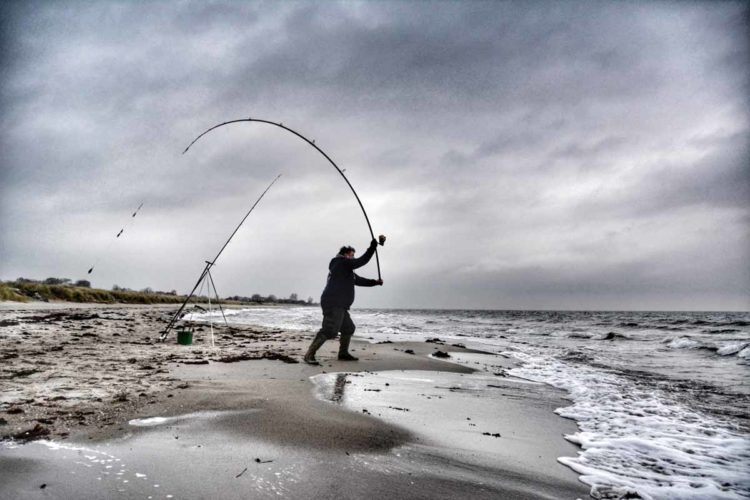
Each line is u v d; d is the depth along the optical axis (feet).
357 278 24.34
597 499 7.80
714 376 24.02
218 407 12.17
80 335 32.35
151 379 15.93
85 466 7.77
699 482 8.82
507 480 8.44
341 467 8.36
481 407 14.64
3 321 40.78
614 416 14.17
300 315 123.44
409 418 12.36
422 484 7.88
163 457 8.35
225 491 7.02
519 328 76.95
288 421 11.04
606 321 109.40
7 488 6.79
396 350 32.12
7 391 13.10
